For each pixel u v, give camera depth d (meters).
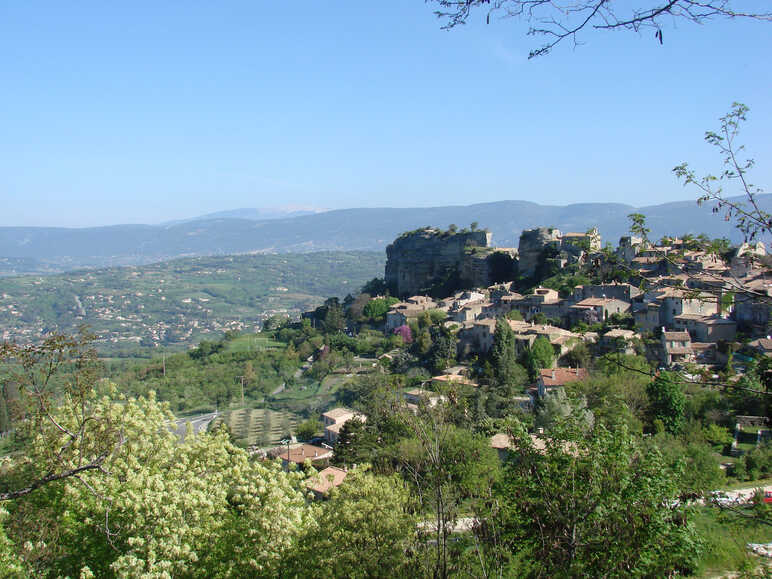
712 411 57.91
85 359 19.27
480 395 69.69
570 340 85.75
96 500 23.05
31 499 23.66
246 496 24.05
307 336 158.12
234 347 160.12
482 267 147.12
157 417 27.47
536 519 18.77
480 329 101.88
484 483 23.66
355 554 23.66
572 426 20.09
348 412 90.00
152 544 21.34
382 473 30.50
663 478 18.45
